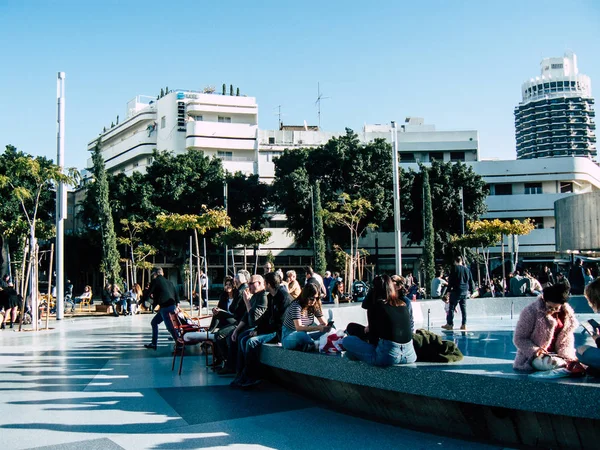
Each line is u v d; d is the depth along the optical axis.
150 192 49.88
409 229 52.72
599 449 5.01
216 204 51.56
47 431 6.30
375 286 6.42
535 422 5.41
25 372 10.12
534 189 62.16
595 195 24.06
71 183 21.91
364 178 48.38
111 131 74.50
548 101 187.38
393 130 26.66
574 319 6.04
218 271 59.72
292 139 66.62
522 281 21.50
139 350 13.09
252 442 5.86
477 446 5.64
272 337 8.63
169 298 12.51
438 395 5.78
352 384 6.88
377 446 5.68
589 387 4.86
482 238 37.19
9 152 46.28
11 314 19.47
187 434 6.16
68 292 43.22
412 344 6.31
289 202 48.06
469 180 51.38
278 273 8.86
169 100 65.50
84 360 11.54
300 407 7.35
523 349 5.80
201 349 12.72
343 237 50.78
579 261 21.83
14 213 43.47
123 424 6.57
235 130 65.38
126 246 47.59
